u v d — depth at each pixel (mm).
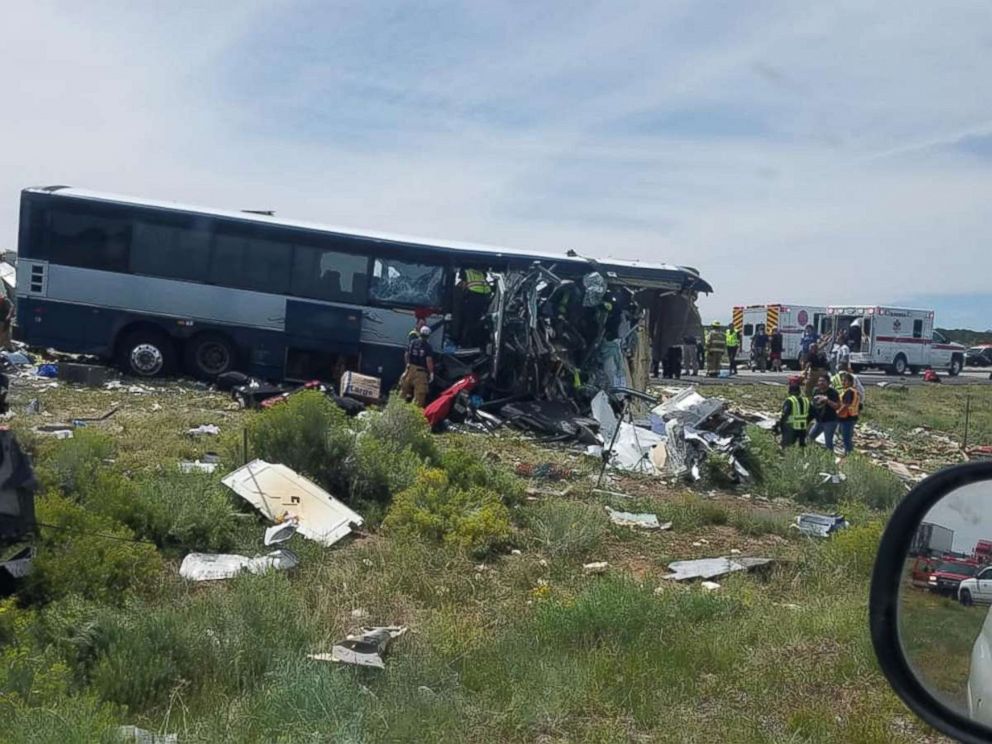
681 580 9867
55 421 15672
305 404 12406
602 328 20828
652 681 6586
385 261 21781
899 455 22906
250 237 21578
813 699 6426
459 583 8953
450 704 6016
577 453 17484
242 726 5625
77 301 21188
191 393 19875
